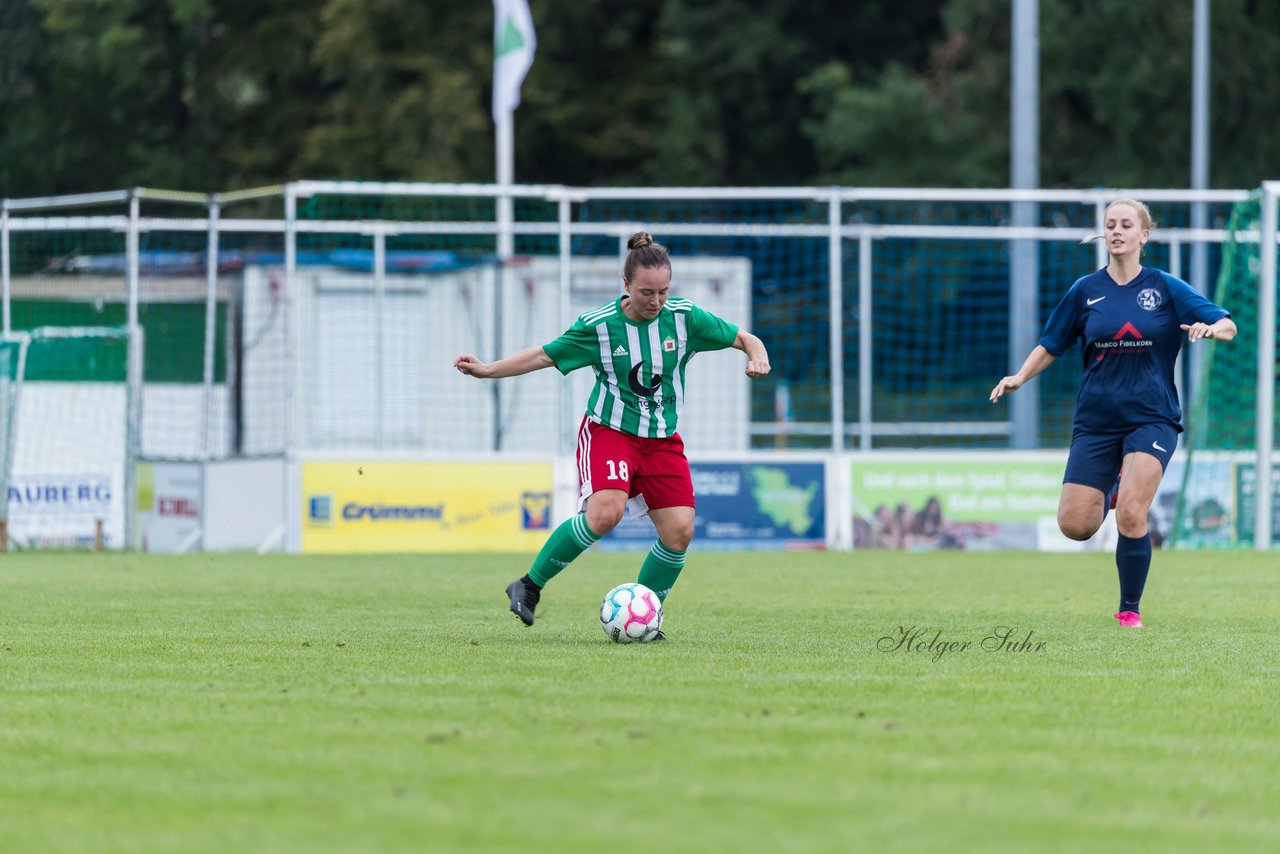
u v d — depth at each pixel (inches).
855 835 584.7
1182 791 666.8
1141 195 2447.1
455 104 5349.4
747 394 3147.1
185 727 793.6
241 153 5944.9
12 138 6343.5
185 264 3218.5
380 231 2534.5
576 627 1286.9
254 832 592.4
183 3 5890.8
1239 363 2741.1
